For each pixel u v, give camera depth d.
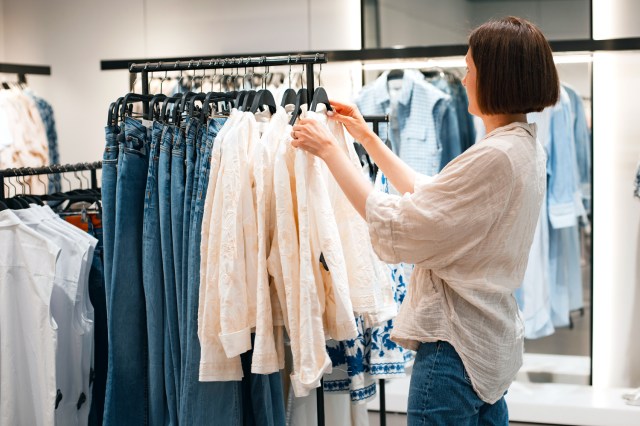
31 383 2.40
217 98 2.19
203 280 2.01
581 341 3.90
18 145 4.36
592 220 3.84
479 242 1.64
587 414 3.53
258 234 1.96
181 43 4.55
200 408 2.07
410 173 2.10
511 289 1.71
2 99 4.29
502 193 1.61
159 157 2.17
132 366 2.26
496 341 1.72
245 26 4.43
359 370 2.49
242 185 1.97
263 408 2.13
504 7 3.96
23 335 2.39
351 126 2.14
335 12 4.28
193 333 2.07
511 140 1.64
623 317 3.88
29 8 4.77
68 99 4.76
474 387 1.71
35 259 2.35
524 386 3.90
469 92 1.76
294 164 1.99
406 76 3.77
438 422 1.71
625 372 3.89
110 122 2.25
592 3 3.84
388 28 4.14
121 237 2.21
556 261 3.86
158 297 2.21
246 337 1.96
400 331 1.78
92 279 2.68
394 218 1.67
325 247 1.94
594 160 3.89
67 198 2.85
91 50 4.70
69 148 4.79
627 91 3.83
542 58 1.64
